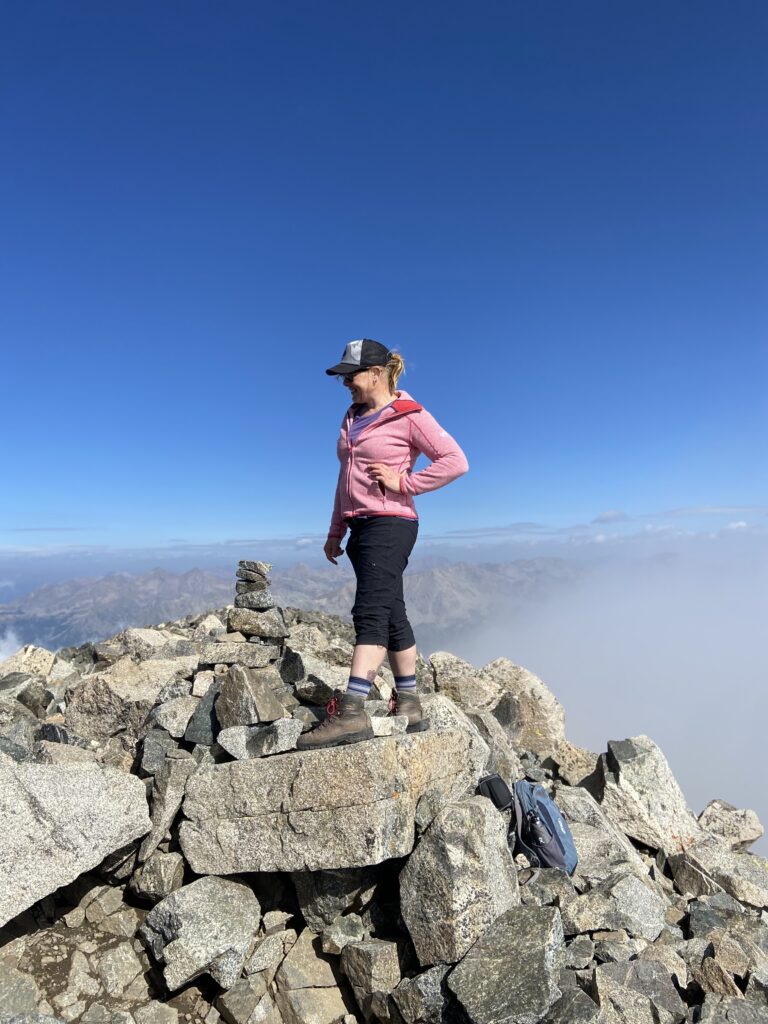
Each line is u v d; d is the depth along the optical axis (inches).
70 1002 98.7
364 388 116.2
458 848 102.0
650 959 112.3
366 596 113.6
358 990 100.3
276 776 108.4
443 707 147.3
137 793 113.6
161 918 104.5
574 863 131.9
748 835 182.5
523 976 93.3
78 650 239.5
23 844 97.4
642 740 179.5
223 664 150.6
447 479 111.2
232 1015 98.7
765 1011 100.9
